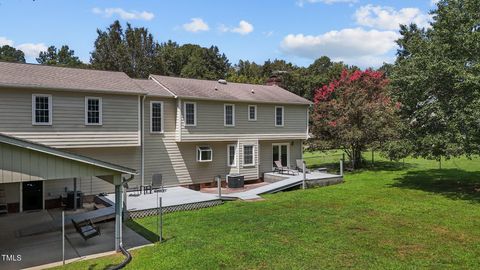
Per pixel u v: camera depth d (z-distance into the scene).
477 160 31.55
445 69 14.57
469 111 13.80
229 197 16.53
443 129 15.95
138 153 17.97
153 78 21.16
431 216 12.68
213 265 8.23
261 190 18.36
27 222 12.87
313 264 8.25
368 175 24.11
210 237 10.47
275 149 24.50
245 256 8.79
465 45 14.84
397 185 19.66
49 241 10.52
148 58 49.69
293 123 24.66
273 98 23.59
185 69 53.56
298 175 22.23
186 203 14.67
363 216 12.81
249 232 10.92
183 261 8.49
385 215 12.92
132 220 12.93
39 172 7.96
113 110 16.53
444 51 15.65
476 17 15.21
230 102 21.27
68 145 15.30
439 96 16.06
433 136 15.56
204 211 14.27
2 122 13.88
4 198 14.53
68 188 16.16
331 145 26.14
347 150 28.61
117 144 16.62
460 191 17.44
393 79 17.08
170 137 19.25
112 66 47.50
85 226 10.52
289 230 11.10
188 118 19.58
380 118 23.94
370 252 9.02
